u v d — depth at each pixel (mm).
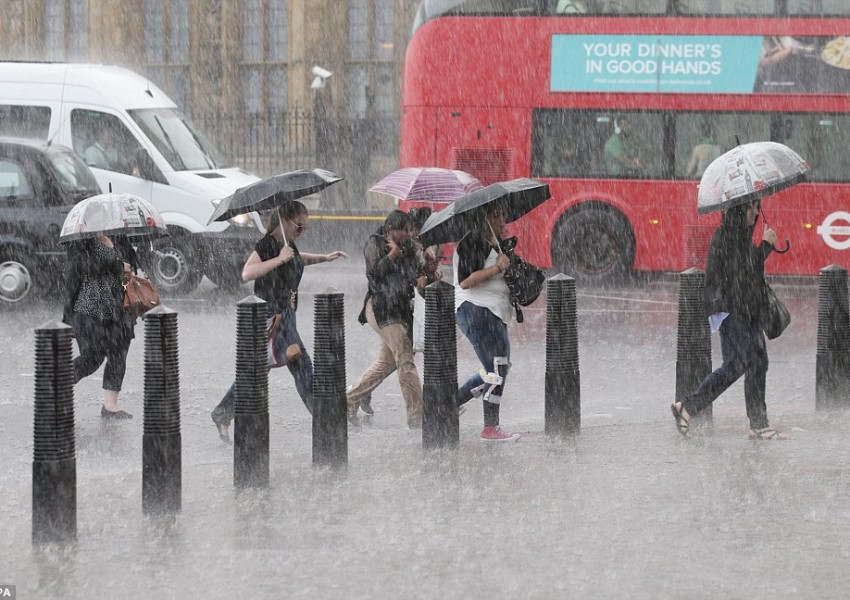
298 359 27391
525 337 44875
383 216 78750
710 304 26812
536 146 61219
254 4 120875
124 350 30906
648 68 60688
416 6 113812
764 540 19734
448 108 61312
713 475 24031
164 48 122750
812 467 24625
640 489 23000
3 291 51094
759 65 59938
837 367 30391
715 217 60625
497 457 25844
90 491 23469
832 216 59750
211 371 37188
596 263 61781
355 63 116188
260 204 27297
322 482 23828
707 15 60250
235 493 23047
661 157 60938
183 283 54969
